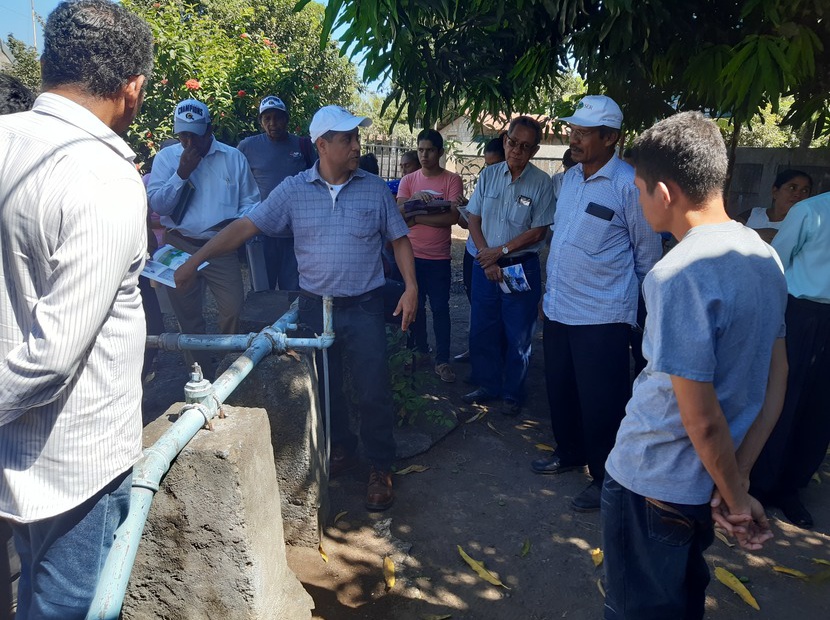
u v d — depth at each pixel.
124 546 1.61
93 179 1.41
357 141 2.96
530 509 3.29
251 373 2.79
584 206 3.16
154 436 2.15
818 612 2.61
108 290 1.41
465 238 11.83
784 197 3.79
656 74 4.13
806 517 3.20
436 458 3.78
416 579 2.75
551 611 2.60
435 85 4.38
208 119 3.75
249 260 4.68
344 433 3.51
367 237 3.04
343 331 3.11
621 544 1.82
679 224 1.64
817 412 3.13
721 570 2.80
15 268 1.41
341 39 3.84
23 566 1.70
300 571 2.78
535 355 5.65
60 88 1.51
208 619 2.10
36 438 1.47
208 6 12.20
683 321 1.48
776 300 1.59
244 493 2.00
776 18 3.31
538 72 4.43
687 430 1.53
